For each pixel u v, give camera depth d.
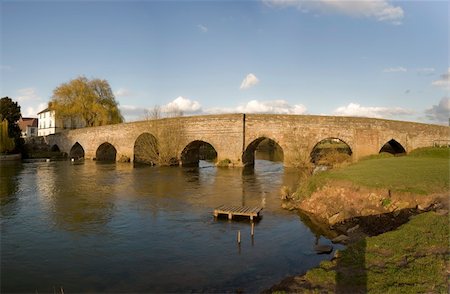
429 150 36.28
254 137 47.03
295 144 44.81
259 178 36.84
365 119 43.03
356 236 16.11
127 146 58.00
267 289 10.30
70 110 70.88
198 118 50.28
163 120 52.91
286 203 23.91
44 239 16.84
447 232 11.93
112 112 75.75
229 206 22.61
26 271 13.15
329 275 9.68
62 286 11.88
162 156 51.09
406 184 19.59
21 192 29.00
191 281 11.96
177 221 19.80
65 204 24.36
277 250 14.87
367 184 20.48
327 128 43.88
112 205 23.97
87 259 14.26
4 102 70.94
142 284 11.86
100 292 11.39
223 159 48.28
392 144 47.94
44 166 51.03
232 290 11.12
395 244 11.35
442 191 18.16
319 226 18.56
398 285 8.64
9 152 67.06
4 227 18.84
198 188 30.72
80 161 60.28
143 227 18.70
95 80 74.62
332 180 22.92
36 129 107.38
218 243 15.95
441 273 9.02
